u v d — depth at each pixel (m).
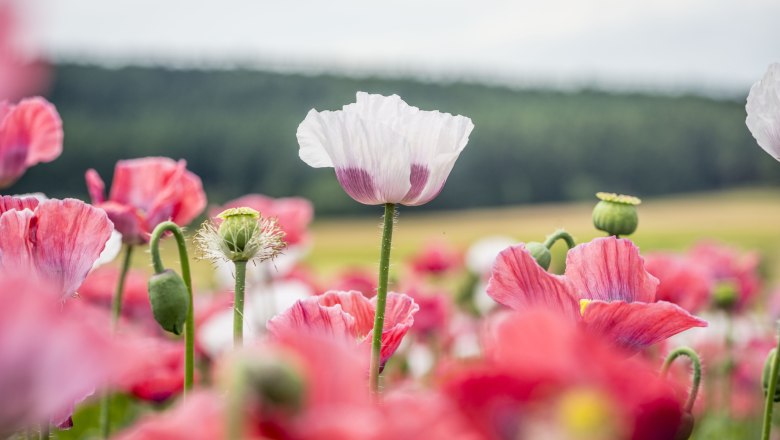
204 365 1.38
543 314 0.55
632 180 23.08
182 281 0.85
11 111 1.10
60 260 0.79
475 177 22.34
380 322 0.83
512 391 0.54
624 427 0.54
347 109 0.89
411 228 19.17
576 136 22.91
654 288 0.87
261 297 1.46
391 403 0.52
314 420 0.46
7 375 0.46
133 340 0.50
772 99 0.90
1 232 0.78
